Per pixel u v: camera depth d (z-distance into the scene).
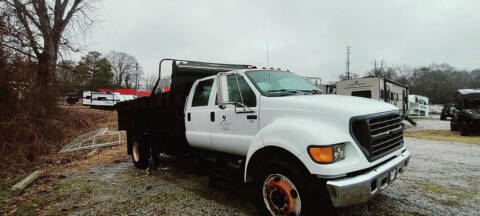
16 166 6.88
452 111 13.80
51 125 10.01
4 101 8.47
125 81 79.25
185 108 4.97
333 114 2.84
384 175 2.84
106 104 34.28
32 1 11.30
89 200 4.23
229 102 3.77
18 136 8.05
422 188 4.40
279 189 2.98
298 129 2.84
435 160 6.60
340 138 2.71
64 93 12.31
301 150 2.74
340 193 2.49
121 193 4.53
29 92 9.23
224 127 4.03
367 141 2.78
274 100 3.37
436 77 61.12
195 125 4.66
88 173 6.01
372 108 3.02
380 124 3.04
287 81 4.14
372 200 3.88
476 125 11.27
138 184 5.03
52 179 5.54
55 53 12.44
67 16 15.38
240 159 3.93
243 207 3.81
